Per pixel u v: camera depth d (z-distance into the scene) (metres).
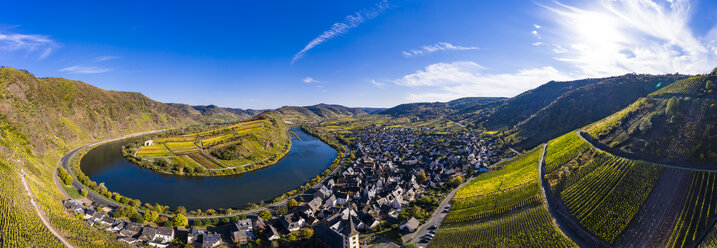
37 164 185.00
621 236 101.50
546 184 153.50
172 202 170.75
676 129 145.62
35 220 102.31
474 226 128.12
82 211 130.25
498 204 144.38
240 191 195.38
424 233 129.00
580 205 124.69
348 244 106.31
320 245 115.06
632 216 107.75
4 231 88.50
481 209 143.75
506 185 167.75
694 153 125.75
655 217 103.44
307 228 132.62
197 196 182.88
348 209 145.75
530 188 152.00
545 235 110.62
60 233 101.12
